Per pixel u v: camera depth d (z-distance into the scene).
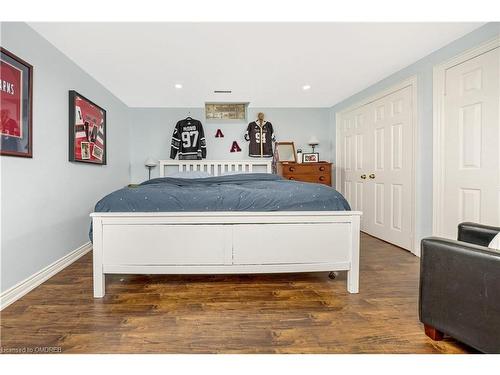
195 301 1.84
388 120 3.27
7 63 1.77
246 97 4.01
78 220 2.77
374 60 2.76
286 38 2.26
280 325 1.55
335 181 4.54
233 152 4.55
